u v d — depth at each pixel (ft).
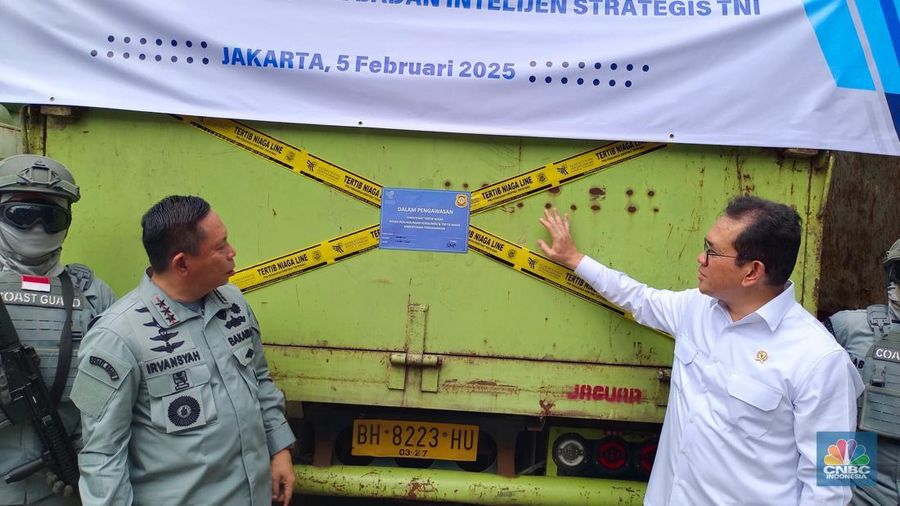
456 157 7.27
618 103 7.12
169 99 7.16
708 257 5.46
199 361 5.49
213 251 5.44
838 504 4.92
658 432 7.79
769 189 7.23
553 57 7.11
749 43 7.06
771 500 5.16
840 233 12.38
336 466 7.61
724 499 5.32
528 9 7.11
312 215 7.34
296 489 7.52
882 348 6.70
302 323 7.37
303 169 7.30
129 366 5.18
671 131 7.10
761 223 5.20
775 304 5.32
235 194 7.34
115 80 7.16
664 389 7.24
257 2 7.12
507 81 7.12
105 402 5.09
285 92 7.18
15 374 5.61
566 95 7.13
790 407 5.11
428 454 7.68
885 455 6.66
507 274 7.29
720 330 5.64
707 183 7.25
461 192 7.28
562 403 7.28
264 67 7.14
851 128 7.06
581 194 7.27
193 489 5.36
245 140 7.30
